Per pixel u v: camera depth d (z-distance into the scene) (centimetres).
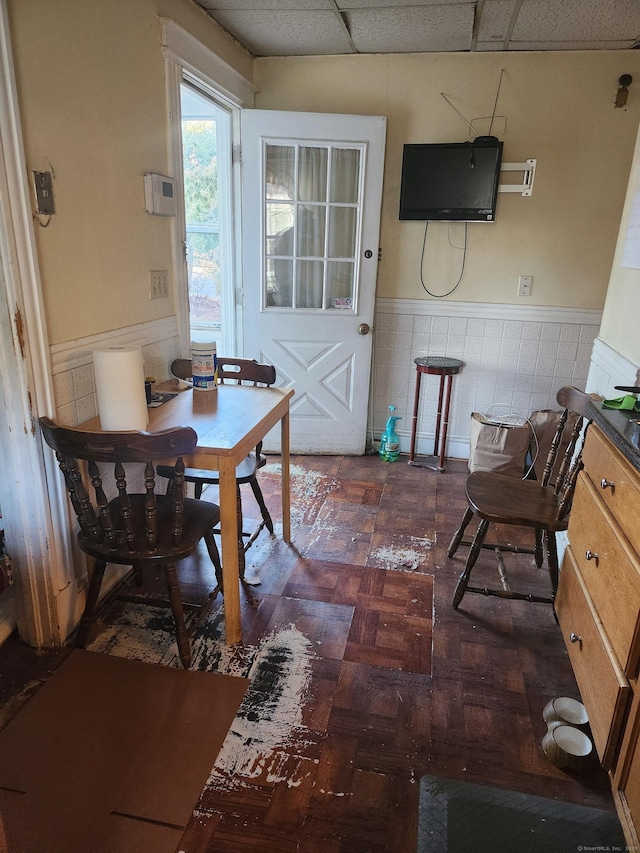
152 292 220
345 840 124
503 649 186
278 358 339
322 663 176
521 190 307
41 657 175
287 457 235
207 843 123
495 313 328
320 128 303
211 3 241
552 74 292
